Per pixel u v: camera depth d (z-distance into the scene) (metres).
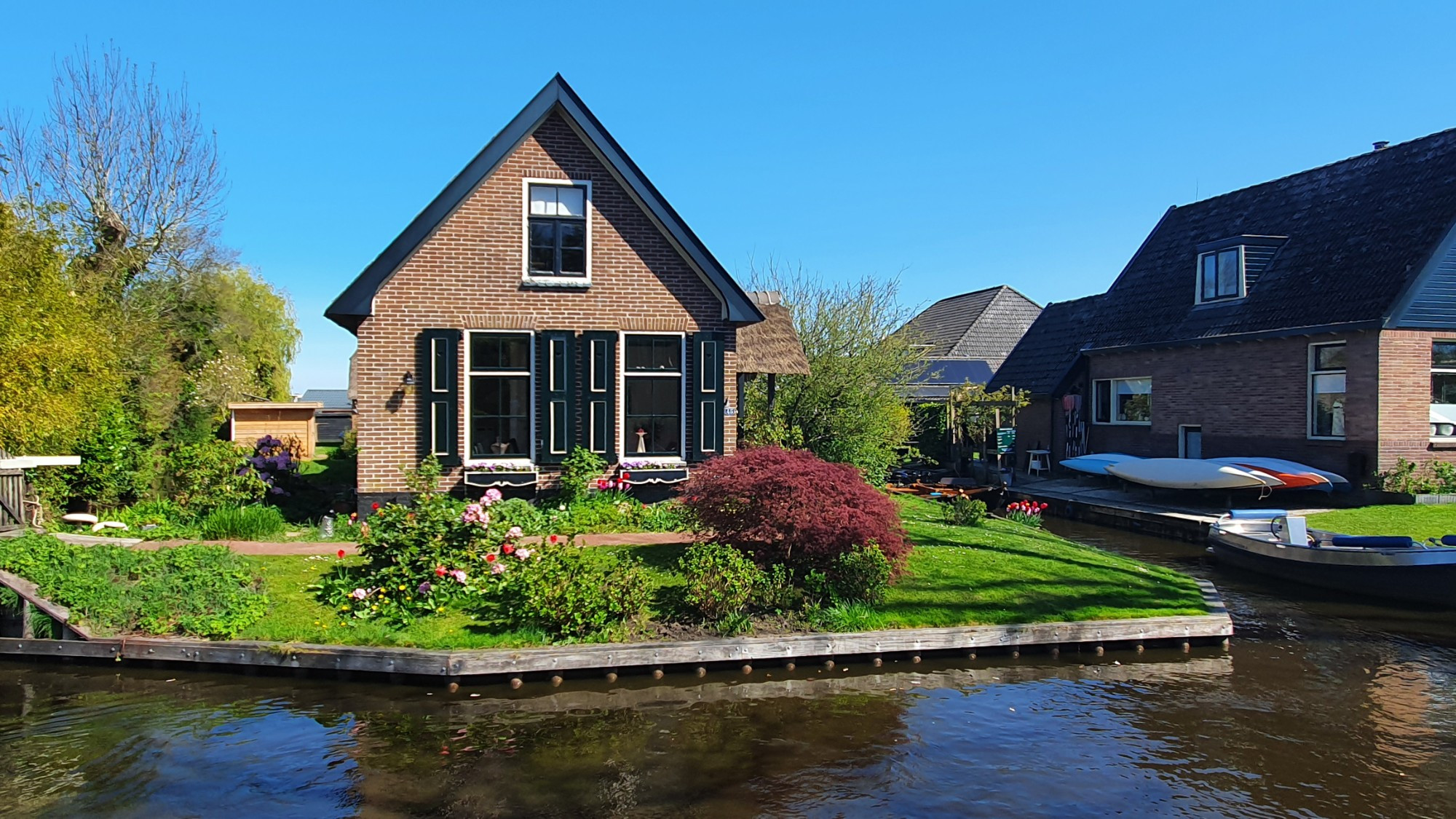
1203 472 18.00
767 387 20.20
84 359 13.23
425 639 8.56
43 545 9.93
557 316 13.94
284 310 37.56
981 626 9.30
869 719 7.70
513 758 6.85
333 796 6.21
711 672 8.70
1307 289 18.95
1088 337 25.81
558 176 13.94
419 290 13.44
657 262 14.33
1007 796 6.31
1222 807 6.16
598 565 9.47
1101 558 12.41
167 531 12.32
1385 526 14.82
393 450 13.35
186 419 21.03
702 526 10.00
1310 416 18.36
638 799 6.20
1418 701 8.26
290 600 9.45
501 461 13.77
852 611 9.35
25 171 23.53
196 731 7.30
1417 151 18.81
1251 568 14.21
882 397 20.31
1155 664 9.30
